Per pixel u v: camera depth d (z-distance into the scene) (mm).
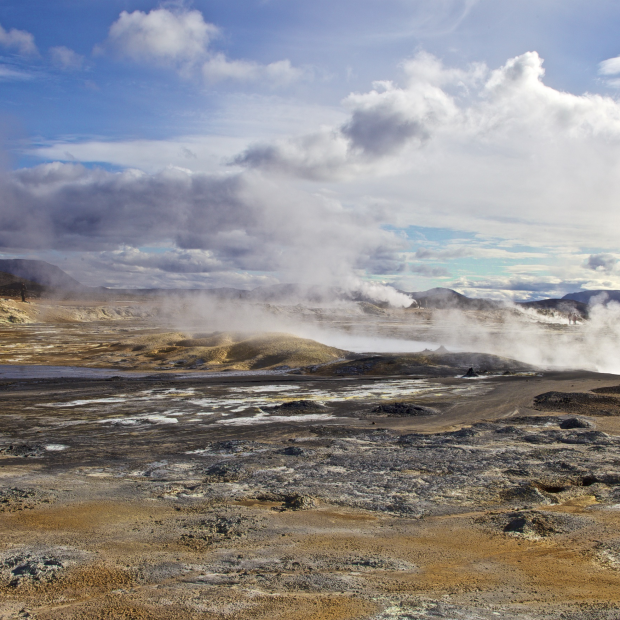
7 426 32375
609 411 34250
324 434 27734
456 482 17578
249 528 13258
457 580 9922
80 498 16219
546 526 13039
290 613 8336
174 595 9227
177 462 21797
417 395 44375
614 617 8023
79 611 8656
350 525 13609
